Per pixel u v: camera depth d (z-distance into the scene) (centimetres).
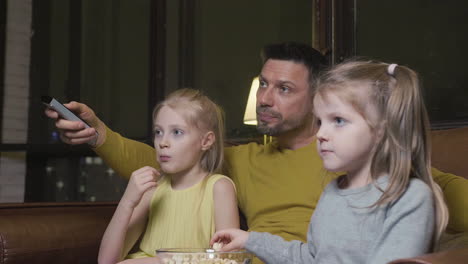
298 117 158
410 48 254
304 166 153
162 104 150
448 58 243
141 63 356
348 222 98
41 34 387
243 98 314
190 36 340
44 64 386
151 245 148
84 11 379
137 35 359
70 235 145
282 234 148
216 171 156
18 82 380
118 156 161
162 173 162
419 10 252
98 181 366
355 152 97
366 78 98
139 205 153
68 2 383
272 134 161
